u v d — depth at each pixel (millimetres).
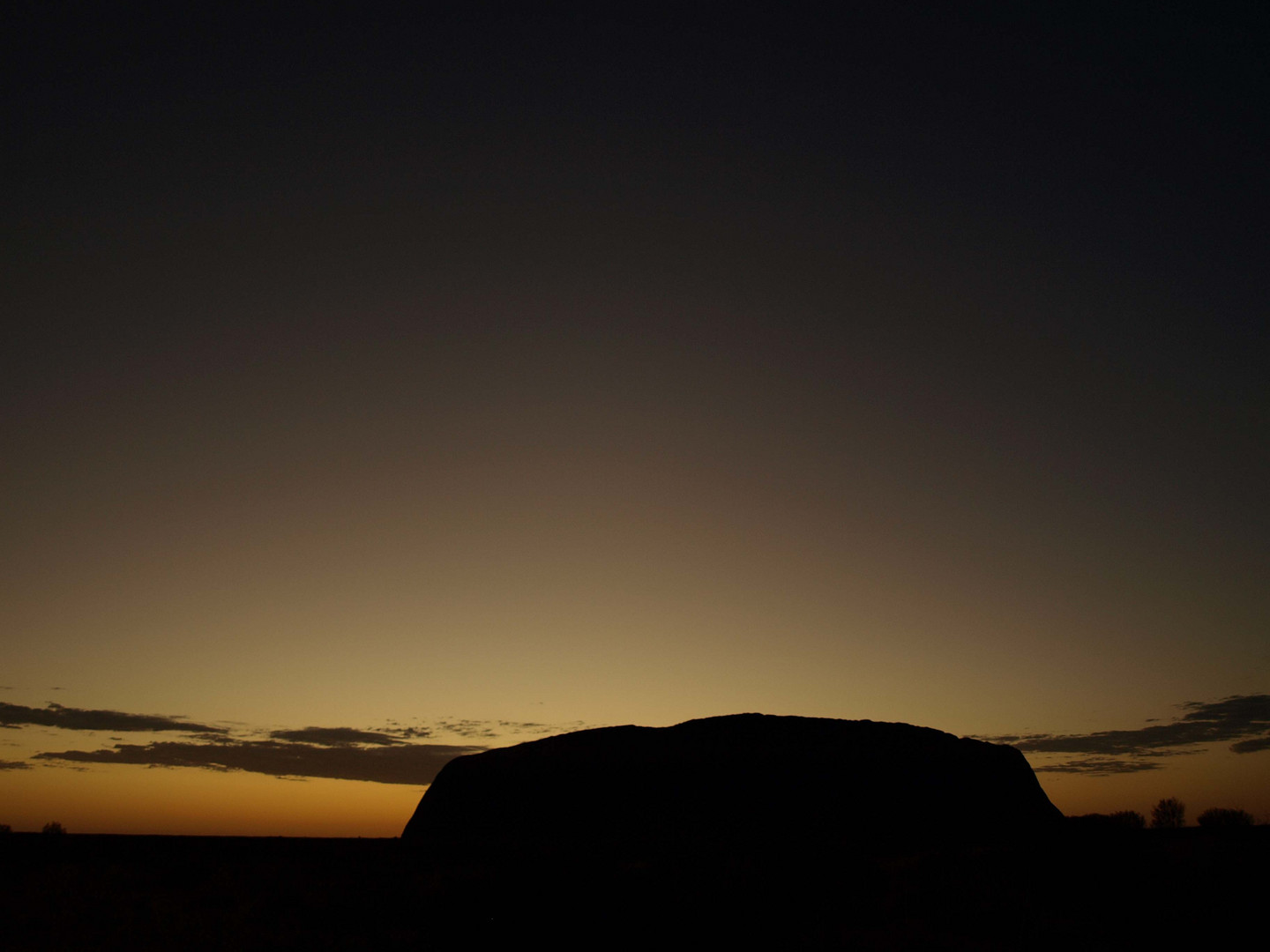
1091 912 26359
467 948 23578
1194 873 29422
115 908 25406
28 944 21312
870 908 27484
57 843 41094
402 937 24234
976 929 25047
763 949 23375
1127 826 36812
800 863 34375
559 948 23609
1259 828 35125
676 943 23969
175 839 46594
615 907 27453
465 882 31109
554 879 31266
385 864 35781
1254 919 24328
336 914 26625
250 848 41844
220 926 24031
